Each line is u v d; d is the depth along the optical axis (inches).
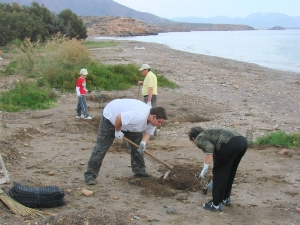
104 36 4847.4
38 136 385.1
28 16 1920.5
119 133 240.5
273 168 296.8
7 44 1713.8
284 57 1566.2
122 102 248.7
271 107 598.2
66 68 784.9
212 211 219.6
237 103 611.8
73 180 266.2
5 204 211.0
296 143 364.5
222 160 213.8
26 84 631.2
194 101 600.4
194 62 1233.4
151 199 236.7
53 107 542.0
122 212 210.7
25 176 267.7
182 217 210.7
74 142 370.0
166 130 438.3
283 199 237.6
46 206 215.6
